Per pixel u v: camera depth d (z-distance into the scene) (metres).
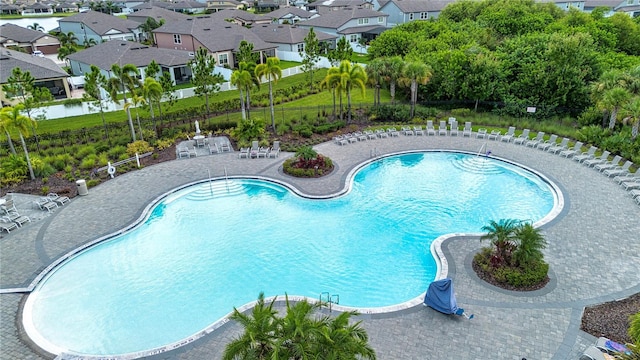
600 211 23.58
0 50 54.94
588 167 29.72
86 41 79.31
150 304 17.45
